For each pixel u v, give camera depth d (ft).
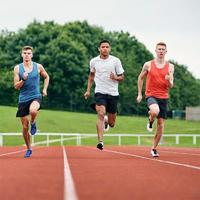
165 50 40.81
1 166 29.12
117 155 45.16
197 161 34.12
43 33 345.10
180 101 415.85
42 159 36.68
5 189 18.07
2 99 326.03
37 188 18.30
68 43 327.06
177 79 449.89
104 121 44.83
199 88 460.96
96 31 374.43
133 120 266.77
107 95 42.39
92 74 43.52
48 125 220.84
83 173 24.54
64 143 172.65
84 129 223.51
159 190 17.80
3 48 366.63
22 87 39.01
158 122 41.42
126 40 391.24
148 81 41.24
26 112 39.45
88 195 16.34
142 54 390.63
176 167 28.25
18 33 354.74
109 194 16.63
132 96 344.49
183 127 261.03
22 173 24.62
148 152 55.01
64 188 18.20
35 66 39.45
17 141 177.27
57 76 320.50
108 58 42.37
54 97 328.29
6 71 333.83
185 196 16.24
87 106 330.54
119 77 41.98
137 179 21.58
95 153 51.19
